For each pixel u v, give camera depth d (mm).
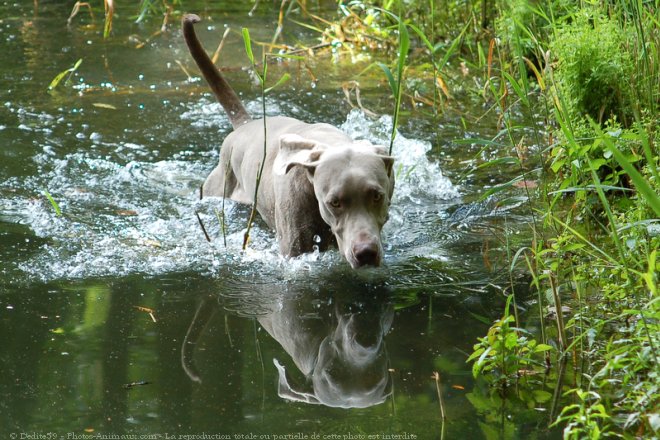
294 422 4703
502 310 6035
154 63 12094
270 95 10883
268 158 7637
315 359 5422
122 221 7727
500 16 10695
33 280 6531
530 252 6910
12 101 10539
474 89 10758
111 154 9203
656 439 4352
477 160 8922
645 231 6082
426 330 5777
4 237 7277
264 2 15352
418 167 8711
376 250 6156
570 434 4375
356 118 9969
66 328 5785
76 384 5094
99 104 10523
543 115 9188
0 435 4578
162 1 15250
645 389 4684
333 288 6461
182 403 4906
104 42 12984
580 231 7055
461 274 6633
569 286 6238
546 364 5258
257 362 5379
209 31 13570
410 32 13062
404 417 4742
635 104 7344
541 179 8281
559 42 7750
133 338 5664
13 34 13312
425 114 10164
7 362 5336
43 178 8555
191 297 6309
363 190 6301
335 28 12789
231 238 7457
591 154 7137
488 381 5109
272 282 6578
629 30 7836
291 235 7004
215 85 8922
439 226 7574
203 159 9219
